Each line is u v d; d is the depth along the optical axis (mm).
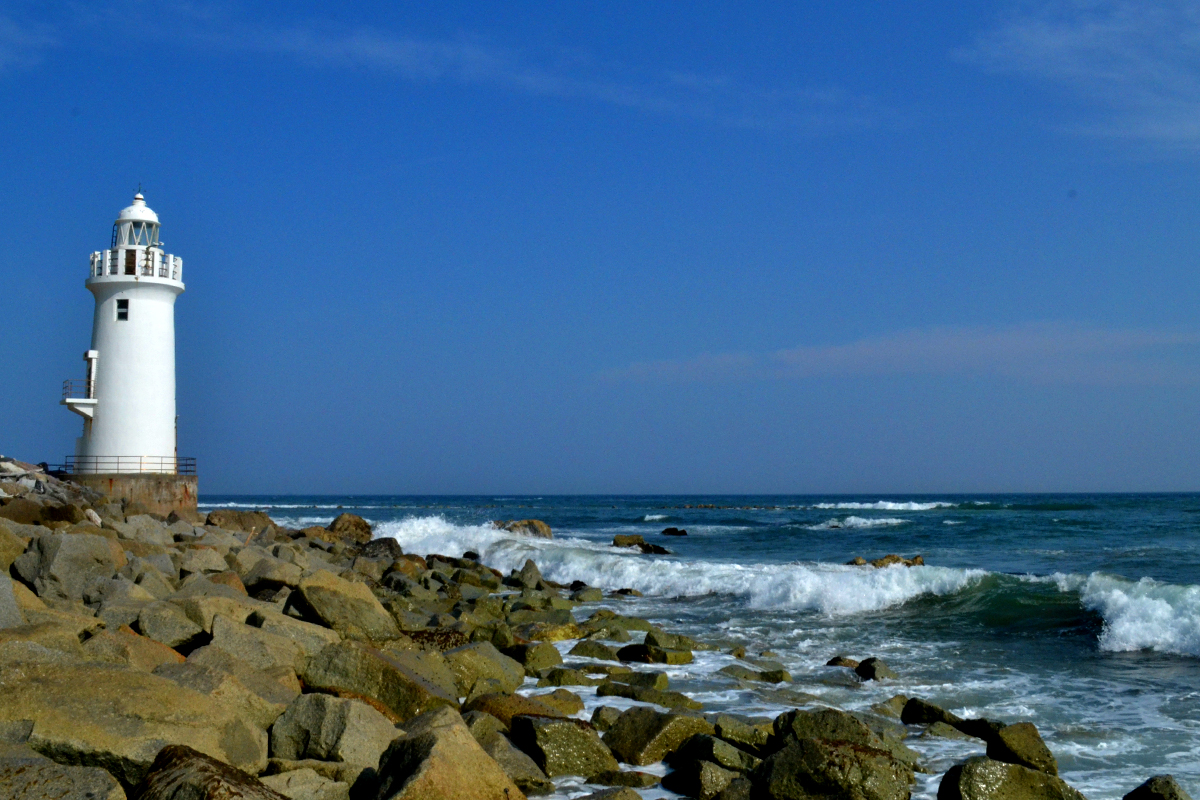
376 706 9406
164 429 27000
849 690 12578
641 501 148125
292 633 10984
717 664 14141
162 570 15266
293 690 9305
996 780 8000
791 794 8000
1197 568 24969
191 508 27453
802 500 155500
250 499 158250
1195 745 10195
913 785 8695
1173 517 52219
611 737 9539
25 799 5672
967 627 17078
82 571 12414
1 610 8781
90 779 5852
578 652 14664
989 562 27891
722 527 50781
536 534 38781
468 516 66562
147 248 26516
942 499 148375
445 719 7809
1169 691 12531
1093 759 9766
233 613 11047
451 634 13055
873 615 18578
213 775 5863
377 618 12742
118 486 25953
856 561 27359
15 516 18859
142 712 7180
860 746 8164
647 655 14281
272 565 14961
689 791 8469
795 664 14312
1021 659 14578
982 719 10469
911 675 13539
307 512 72188
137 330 26516
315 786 7180
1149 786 7906
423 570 24531
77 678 7309
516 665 12547
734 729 9406
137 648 8891
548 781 8539
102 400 26422
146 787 5926
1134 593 16781
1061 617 17094
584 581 26172
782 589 20484
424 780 6824
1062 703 11945
